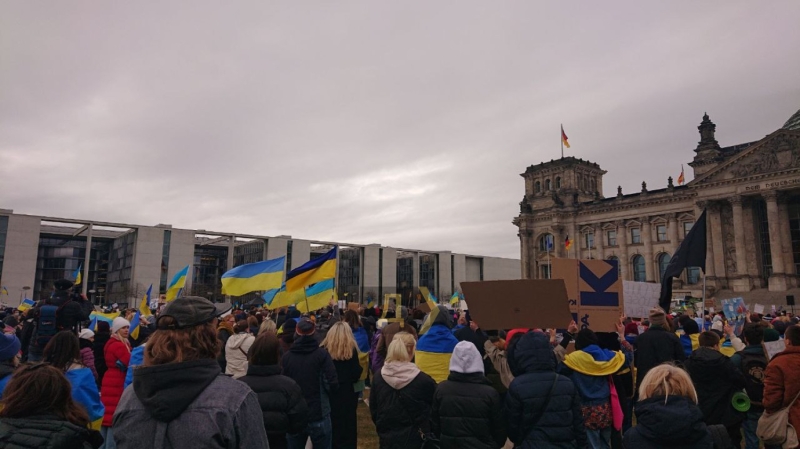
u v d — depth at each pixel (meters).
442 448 7.18
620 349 12.21
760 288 80.38
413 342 9.44
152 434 3.54
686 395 5.66
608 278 13.28
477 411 7.03
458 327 12.81
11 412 4.75
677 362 9.97
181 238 124.06
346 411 10.60
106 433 10.09
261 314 22.97
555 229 114.50
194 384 3.72
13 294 107.62
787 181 77.19
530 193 125.50
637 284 19.28
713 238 86.88
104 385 10.28
